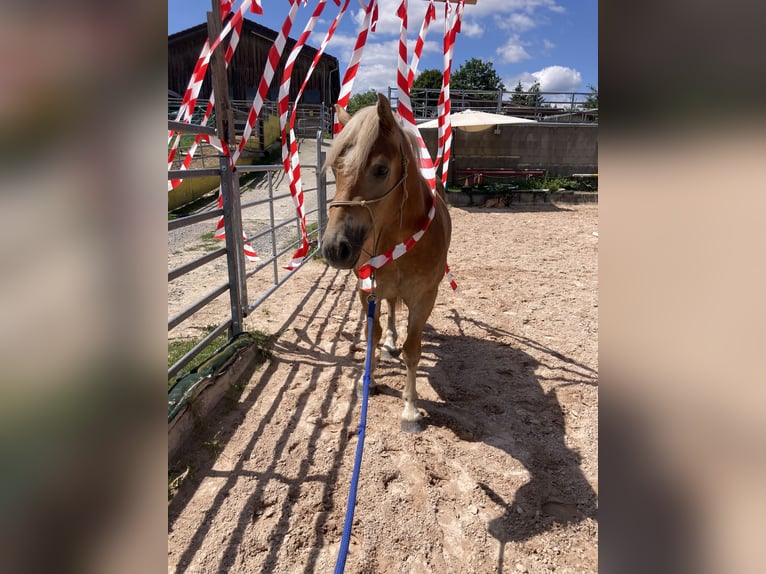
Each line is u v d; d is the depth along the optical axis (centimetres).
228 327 373
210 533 203
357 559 192
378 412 294
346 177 205
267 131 1691
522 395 318
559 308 484
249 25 2086
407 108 251
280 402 303
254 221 915
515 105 1839
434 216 256
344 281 560
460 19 311
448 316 458
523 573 187
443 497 225
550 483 236
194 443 259
